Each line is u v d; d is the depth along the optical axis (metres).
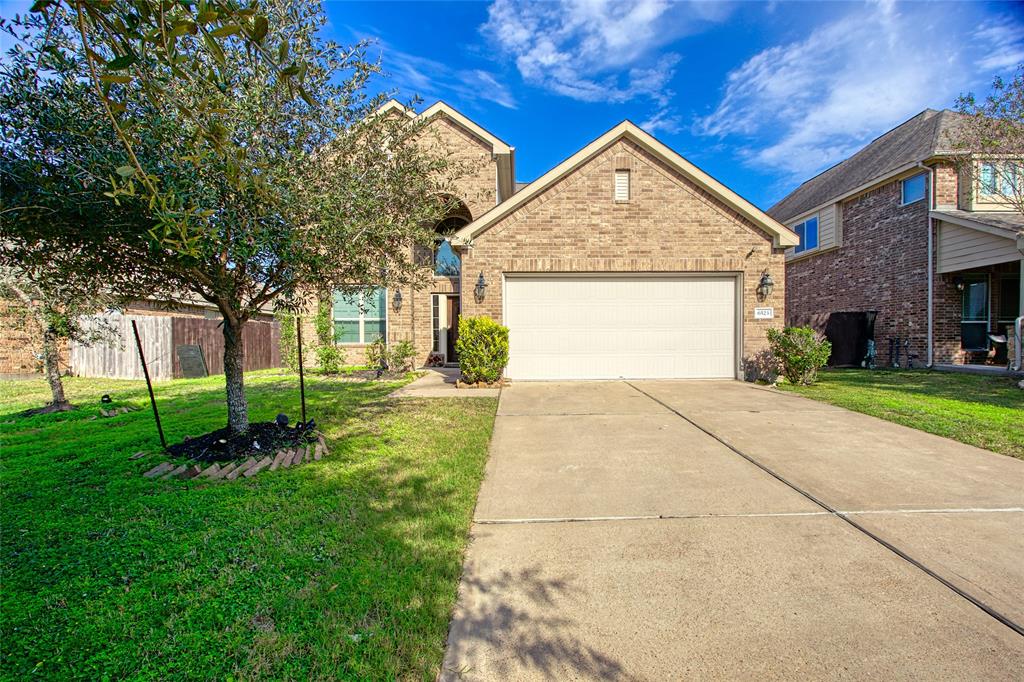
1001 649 2.12
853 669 2.01
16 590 2.51
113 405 7.77
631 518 3.53
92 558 2.83
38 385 10.97
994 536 3.19
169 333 12.47
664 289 10.75
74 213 3.28
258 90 3.51
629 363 10.77
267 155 3.74
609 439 5.72
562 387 9.79
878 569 2.80
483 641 2.19
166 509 3.54
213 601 2.41
